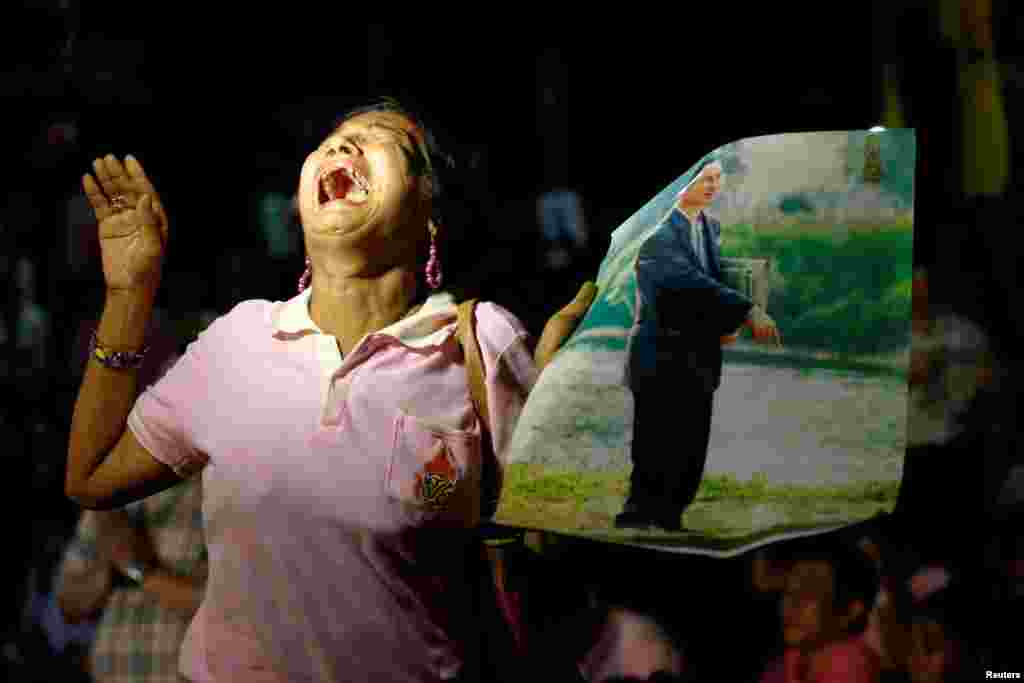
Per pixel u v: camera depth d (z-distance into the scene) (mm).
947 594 3938
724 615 3684
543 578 3287
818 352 2146
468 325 2158
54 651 5109
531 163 8609
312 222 2146
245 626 2078
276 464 2043
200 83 8539
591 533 2156
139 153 8320
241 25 8656
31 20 8148
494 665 2254
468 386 2146
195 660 2135
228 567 2086
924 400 4645
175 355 4438
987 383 4688
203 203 8289
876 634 3594
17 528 6223
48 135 8102
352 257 2139
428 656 2096
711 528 2152
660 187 8430
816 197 2154
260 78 8719
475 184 2391
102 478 2215
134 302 2201
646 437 2150
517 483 2152
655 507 2150
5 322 7336
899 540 4172
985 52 4848
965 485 4422
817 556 3443
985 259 4930
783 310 2152
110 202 2221
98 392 2203
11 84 8102
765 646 3662
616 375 2158
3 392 6832
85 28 8305
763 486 2146
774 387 2148
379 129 2191
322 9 8797
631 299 2168
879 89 5074
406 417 2064
